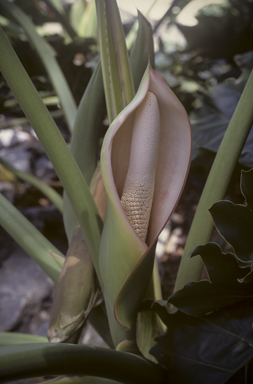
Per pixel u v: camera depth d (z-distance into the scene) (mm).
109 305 442
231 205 405
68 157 408
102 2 411
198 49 1470
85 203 423
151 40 501
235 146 457
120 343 454
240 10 1429
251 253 408
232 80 855
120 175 399
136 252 365
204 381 416
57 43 1021
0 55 366
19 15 770
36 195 1298
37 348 302
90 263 480
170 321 443
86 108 528
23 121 1116
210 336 433
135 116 370
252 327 425
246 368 411
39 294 1031
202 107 841
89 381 448
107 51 422
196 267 490
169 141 380
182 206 1207
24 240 582
